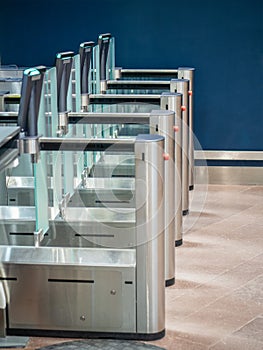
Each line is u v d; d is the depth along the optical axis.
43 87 3.87
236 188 7.15
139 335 3.77
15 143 3.33
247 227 5.80
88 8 7.17
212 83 7.22
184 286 4.55
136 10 7.14
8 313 3.74
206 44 7.15
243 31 7.09
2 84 4.79
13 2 7.18
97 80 5.38
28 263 3.65
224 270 4.83
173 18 7.12
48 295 3.70
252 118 7.25
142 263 3.66
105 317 3.73
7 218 3.87
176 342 3.78
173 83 5.52
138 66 7.24
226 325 3.99
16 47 7.28
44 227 3.87
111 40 6.00
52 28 7.23
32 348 3.68
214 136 7.28
